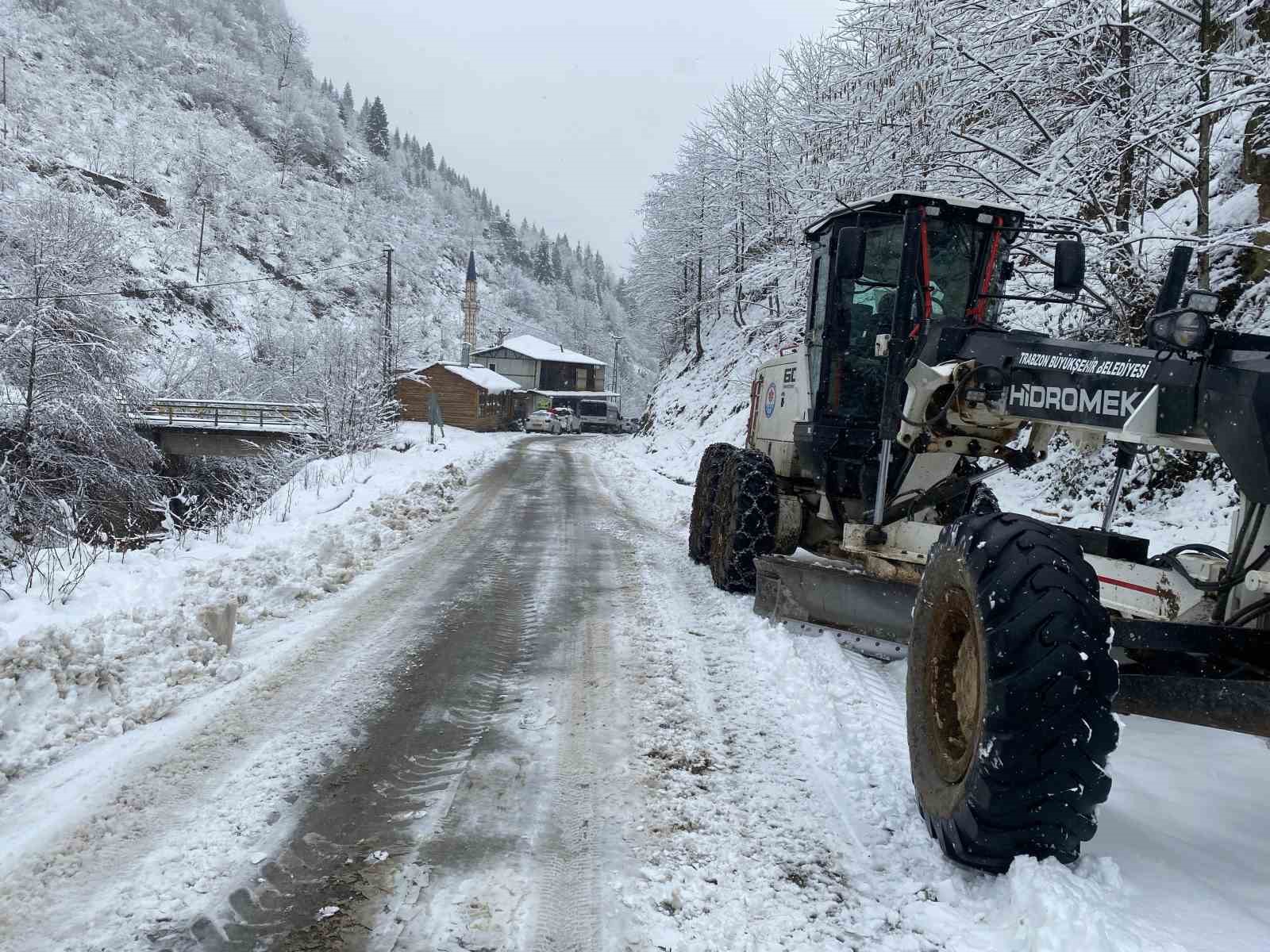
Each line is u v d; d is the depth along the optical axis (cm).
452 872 267
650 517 1288
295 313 8962
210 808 308
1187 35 884
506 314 13888
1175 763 346
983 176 905
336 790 325
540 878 264
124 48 12888
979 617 246
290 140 14162
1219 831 288
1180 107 758
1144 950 205
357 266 11500
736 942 233
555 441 4044
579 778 338
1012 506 988
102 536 803
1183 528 759
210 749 364
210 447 3125
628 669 484
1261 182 830
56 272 2284
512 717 406
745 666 488
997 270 568
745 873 269
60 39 12169
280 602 641
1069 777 229
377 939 231
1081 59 877
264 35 18262
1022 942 223
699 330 4106
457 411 4472
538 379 7369
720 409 2875
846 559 611
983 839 242
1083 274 475
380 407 2572
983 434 453
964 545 268
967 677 264
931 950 228
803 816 308
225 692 438
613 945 230
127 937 230
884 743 371
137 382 2577
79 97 11069
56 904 247
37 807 308
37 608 539
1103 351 293
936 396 436
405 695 436
